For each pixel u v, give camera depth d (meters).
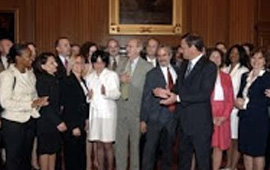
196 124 4.98
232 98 6.01
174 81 5.98
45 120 5.70
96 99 6.20
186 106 5.01
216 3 11.62
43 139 5.72
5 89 5.20
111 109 6.20
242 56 6.80
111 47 6.99
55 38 11.26
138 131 6.34
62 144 6.08
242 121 5.87
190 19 11.62
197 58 5.04
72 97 6.05
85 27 11.37
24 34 11.26
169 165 6.00
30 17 11.27
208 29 11.59
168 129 5.91
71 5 11.32
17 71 5.31
